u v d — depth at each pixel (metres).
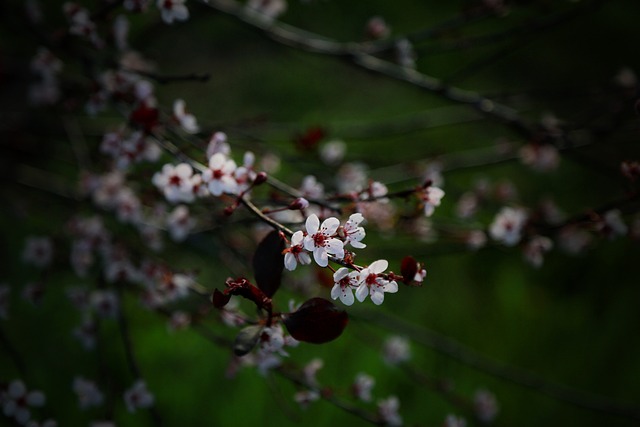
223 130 3.04
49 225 4.30
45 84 3.10
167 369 3.75
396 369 3.86
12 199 4.01
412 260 1.46
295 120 5.48
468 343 4.19
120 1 2.28
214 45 6.08
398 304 4.25
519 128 2.87
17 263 4.09
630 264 4.48
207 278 3.90
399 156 5.09
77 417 3.46
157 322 3.93
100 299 2.67
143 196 2.88
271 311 1.51
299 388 2.34
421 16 6.46
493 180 5.08
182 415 3.59
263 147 3.34
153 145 2.20
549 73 6.12
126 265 2.64
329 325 1.50
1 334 2.43
